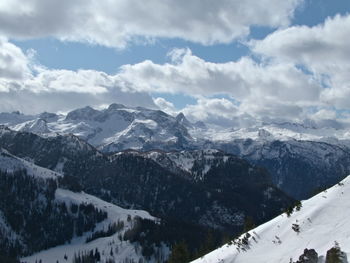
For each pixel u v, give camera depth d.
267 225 120.88
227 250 123.19
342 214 104.44
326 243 96.31
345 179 118.44
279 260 100.50
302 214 113.44
